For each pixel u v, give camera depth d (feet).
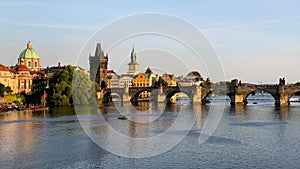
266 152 168.35
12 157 153.69
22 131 225.15
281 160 153.89
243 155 161.17
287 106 500.74
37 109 389.19
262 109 437.58
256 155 161.58
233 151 168.96
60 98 432.66
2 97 442.50
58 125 253.44
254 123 282.36
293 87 506.89
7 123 267.59
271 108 456.04
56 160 147.95
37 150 166.30
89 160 147.54
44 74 636.07
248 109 440.04
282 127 258.16
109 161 145.38
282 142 194.29
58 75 456.45
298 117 332.80
